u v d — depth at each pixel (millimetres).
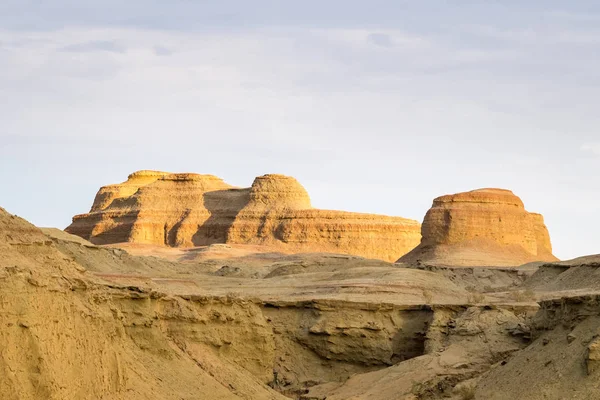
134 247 185625
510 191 163125
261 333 71500
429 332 75312
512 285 115750
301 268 123438
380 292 86750
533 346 62781
